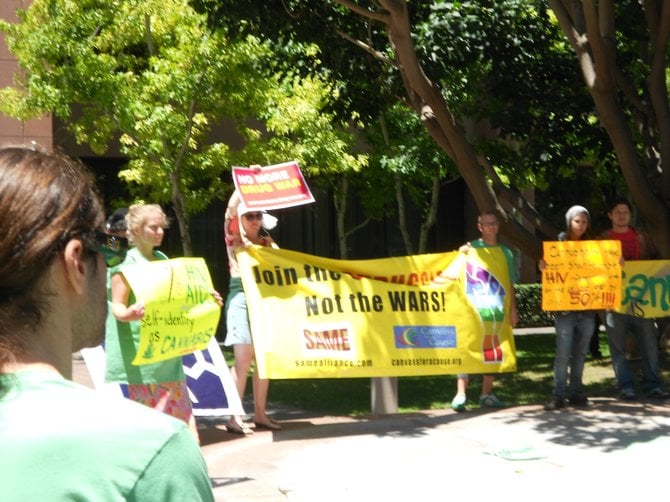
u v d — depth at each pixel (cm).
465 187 2208
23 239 144
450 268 941
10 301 145
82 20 1391
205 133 1664
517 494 616
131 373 613
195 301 642
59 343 151
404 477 691
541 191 1839
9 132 1672
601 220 1823
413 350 920
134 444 135
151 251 656
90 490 131
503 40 1311
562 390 931
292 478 694
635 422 860
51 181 150
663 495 504
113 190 1916
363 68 1249
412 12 1308
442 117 1140
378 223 2158
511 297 952
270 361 862
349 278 910
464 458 746
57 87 1404
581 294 924
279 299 876
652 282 971
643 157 1322
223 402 805
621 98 1353
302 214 2095
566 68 1339
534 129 1384
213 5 1114
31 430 134
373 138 1748
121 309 596
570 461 719
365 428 872
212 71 1384
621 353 980
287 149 1534
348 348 899
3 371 142
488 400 957
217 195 1633
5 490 130
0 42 1659
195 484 137
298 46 1306
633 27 1319
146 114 1400
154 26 1459
